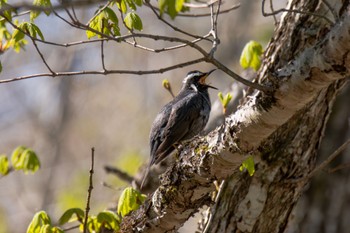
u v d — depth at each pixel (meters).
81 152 24.33
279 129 9.66
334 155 9.52
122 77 24.59
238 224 9.80
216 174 8.28
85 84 24.36
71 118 24.09
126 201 9.30
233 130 7.85
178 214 8.76
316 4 9.57
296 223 13.95
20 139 24.19
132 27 8.46
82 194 20.83
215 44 7.68
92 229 9.44
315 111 9.62
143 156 21.78
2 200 22.88
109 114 24.97
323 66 6.89
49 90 24.19
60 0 6.64
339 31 6.64
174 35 23.50
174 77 23.86
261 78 9.95
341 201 13.92
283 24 9.88
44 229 9.09
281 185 9.71
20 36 8.71
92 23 8.49
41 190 22.92
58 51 23.55
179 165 8.53
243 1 23.33
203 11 23.23
